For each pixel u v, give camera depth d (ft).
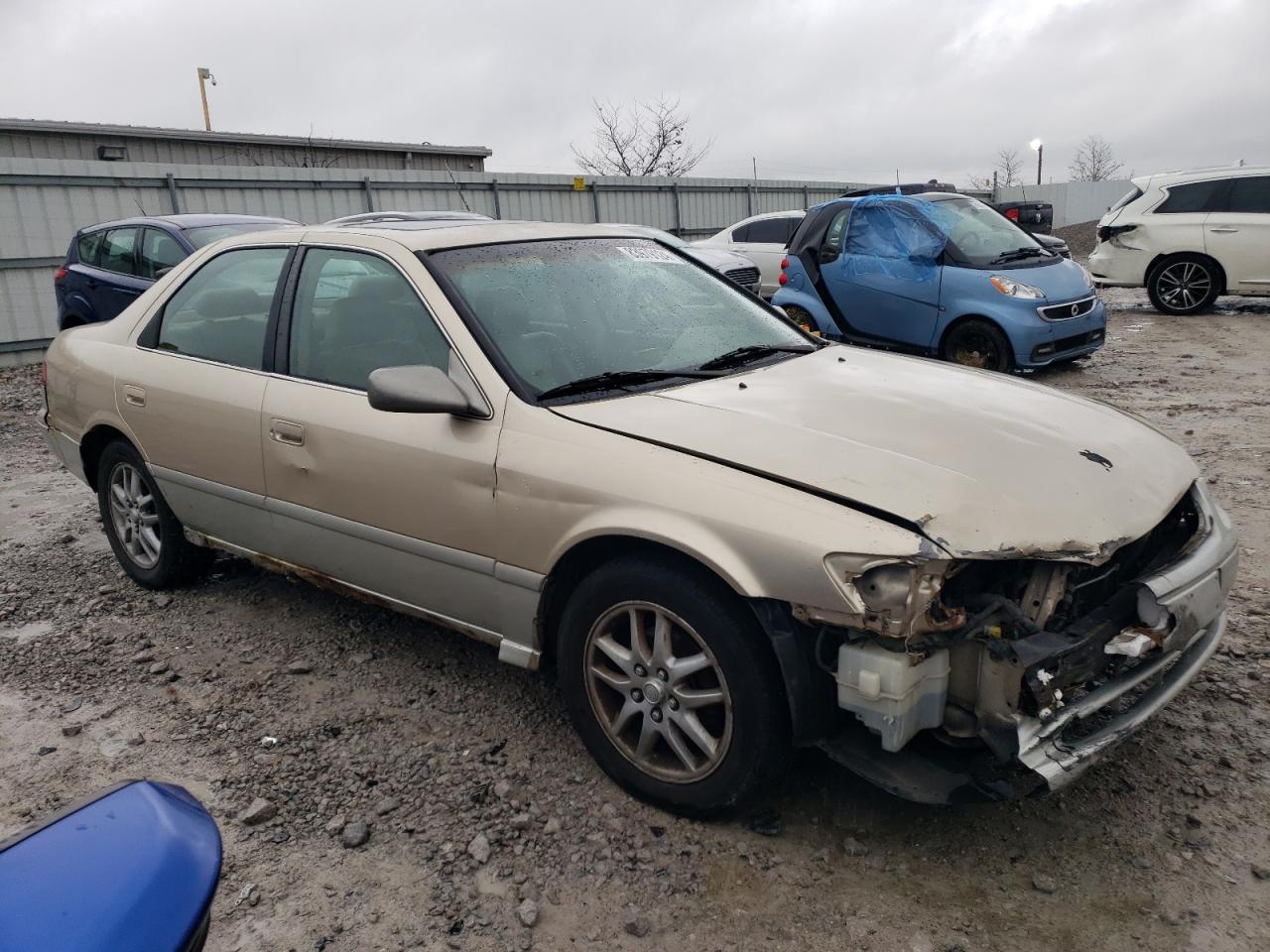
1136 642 8.11
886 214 31.63
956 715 7.95
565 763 10.16
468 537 10.05
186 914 3.84
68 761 10.44
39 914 3.71
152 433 13.60
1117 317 45.47
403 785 9.82
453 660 12.51
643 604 8.93
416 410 9.55
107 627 13.85
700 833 8.97
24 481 22.84
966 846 8.70
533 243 12.06
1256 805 9.04
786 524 7.90
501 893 8.29
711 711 8.94
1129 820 8.93
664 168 136.46
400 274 11.06
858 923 7.82
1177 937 7.54
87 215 47.34
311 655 12.75
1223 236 42.78
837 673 7.91
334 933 7.89
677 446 8.86
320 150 85.81
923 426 9.21
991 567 8.33
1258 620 12.66
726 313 12.52
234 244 13.38
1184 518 9.91
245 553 13.23
